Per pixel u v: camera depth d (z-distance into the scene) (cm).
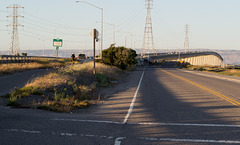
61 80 1623
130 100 1317
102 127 730
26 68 2925
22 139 588
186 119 855
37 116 826
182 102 1241
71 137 619
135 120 837
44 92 1234
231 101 1273
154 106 1126
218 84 2305
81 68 2473
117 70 4081
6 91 1370
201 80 2797
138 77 3328
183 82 2491
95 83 1905
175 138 624
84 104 1127
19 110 891
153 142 590
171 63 18062
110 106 1140
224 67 7519
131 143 581
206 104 1180
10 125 699
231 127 741
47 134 636
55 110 952
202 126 753
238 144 577
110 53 4959
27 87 1291
